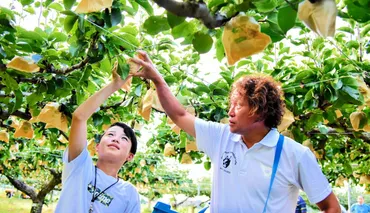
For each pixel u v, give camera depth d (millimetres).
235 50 1210
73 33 1827
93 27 1743
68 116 2355
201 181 18562
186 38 1332
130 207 1856
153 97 2279
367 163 5074
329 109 2469
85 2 1324
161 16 1253
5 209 17734
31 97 2232
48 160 7027
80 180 1707
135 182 9781
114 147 1873
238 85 1495
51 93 2230
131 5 1655
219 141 1562
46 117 2295
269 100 1445
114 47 1857
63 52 2016
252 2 1110
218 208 1441
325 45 2605
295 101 2393
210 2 1111
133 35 1953
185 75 2627
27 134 2750
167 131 4238
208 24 1093
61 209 1651
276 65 2666
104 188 1781
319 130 2992
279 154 1419
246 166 1422
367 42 2438
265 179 1389
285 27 1151
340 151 3803
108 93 1759
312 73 2303
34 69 1898
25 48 1897
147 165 7402
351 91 2137
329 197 1436
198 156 4094
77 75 2238
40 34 1986
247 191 1394
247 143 1494
